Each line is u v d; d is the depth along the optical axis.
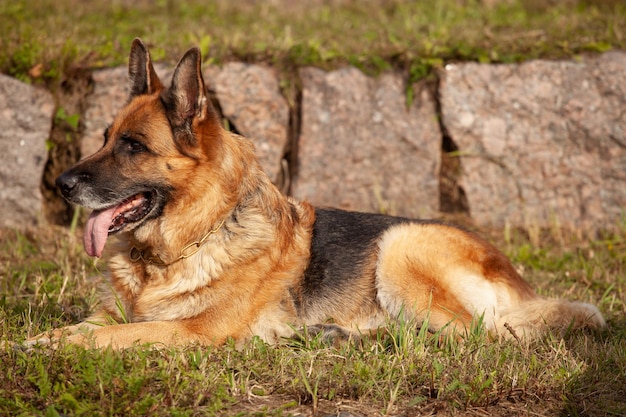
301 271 5.89
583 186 9.69
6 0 11.78
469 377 4.84
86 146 9.13
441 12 12.70
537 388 4.81
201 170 5.46
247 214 5.63
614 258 8.74
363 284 6.05
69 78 9.20
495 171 9.64
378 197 9.48
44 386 4.36
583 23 11.31
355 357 5.12
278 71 9.49
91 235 5.44
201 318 5.43
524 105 9.60
